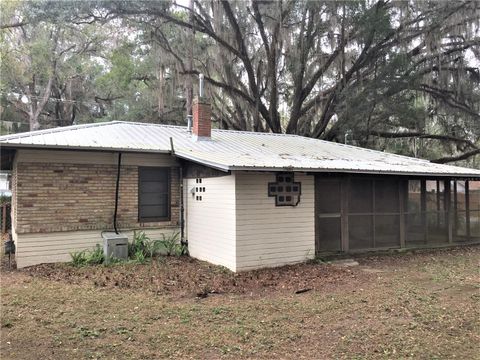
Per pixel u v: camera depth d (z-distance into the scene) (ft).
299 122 69.62
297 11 58.18
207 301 21.11
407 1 55.62
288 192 31.19
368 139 65.82
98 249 31.58
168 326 17.04
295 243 31.35
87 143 30.40
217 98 66.64
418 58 59.31
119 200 33.04
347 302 20.65
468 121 62.85
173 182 35.47
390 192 37.45
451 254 36.29
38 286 23.73
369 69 58.85
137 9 54.39
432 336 15.83
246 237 29.01
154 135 38.14
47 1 49.93
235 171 28.30
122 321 17.66
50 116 92.27
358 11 54.24
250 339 15.58
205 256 32.07
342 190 34.96
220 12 58.44
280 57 63.31
